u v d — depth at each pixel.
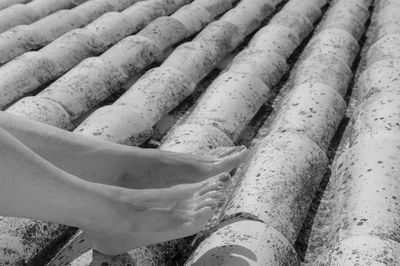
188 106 2.41
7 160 1.25
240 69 2.48
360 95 2.30
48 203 1.32
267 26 3.01
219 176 1.57
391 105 1.95
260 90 2.34
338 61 2.55
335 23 3.10
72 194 1.34
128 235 1.44
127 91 2.34
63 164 1.54
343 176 1.70
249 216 1.52
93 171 1.57
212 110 2.13
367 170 1.62
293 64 2.80
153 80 2.37
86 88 2.34
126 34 3.06
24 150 1.29
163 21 3.03
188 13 3.21
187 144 1.88
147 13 3.25
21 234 1.54
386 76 2.25
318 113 2.07
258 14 3.31
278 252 1.42
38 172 1.29
